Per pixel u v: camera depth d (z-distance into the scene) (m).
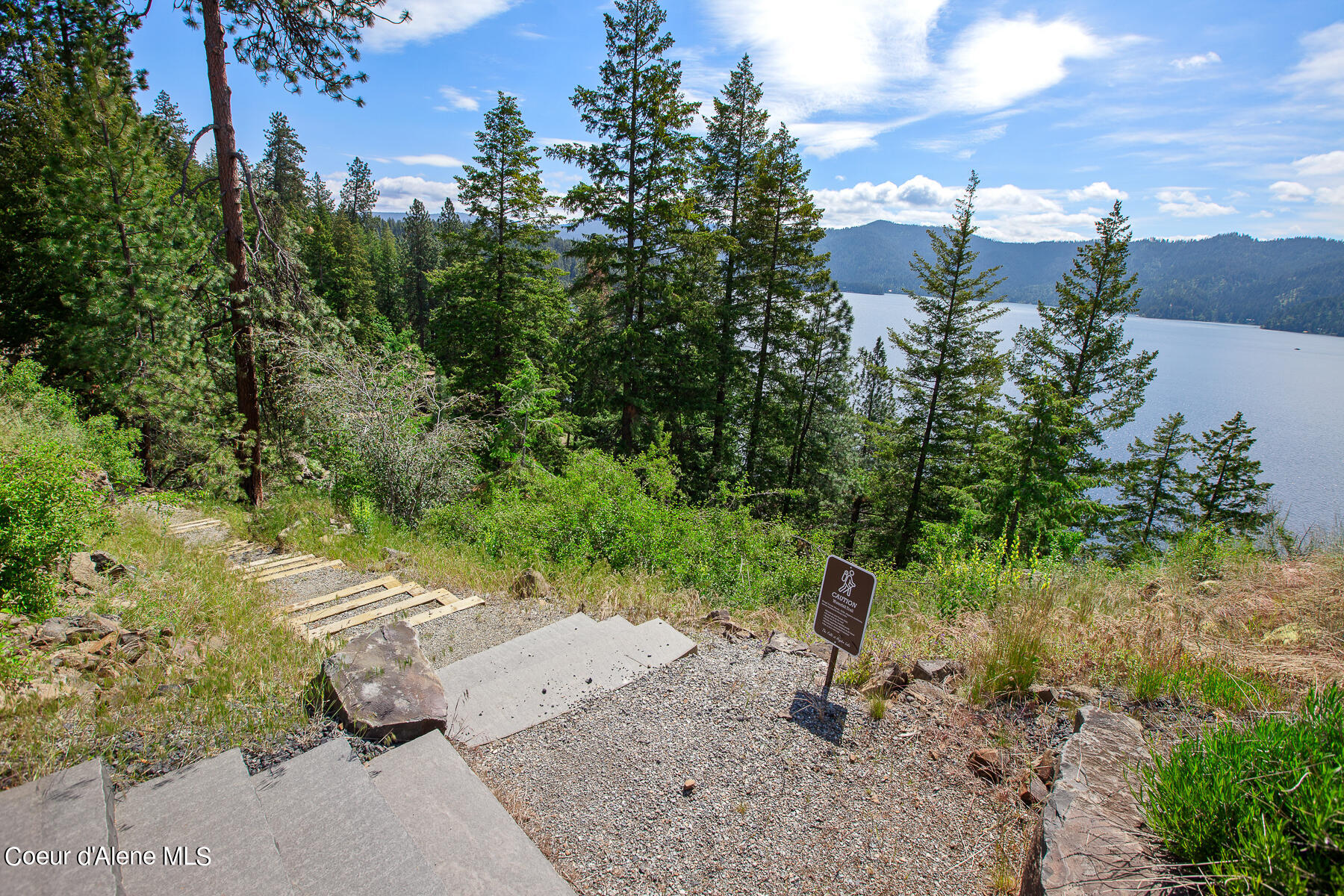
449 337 24.34
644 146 19.69
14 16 14.87
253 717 3.55
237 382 12.12
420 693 3.83
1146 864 2.21
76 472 5.30
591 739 3.81
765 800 3.29
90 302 12.59
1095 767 2.89
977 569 6.84
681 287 21.66
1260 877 1.86
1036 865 2.37
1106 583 6.36
